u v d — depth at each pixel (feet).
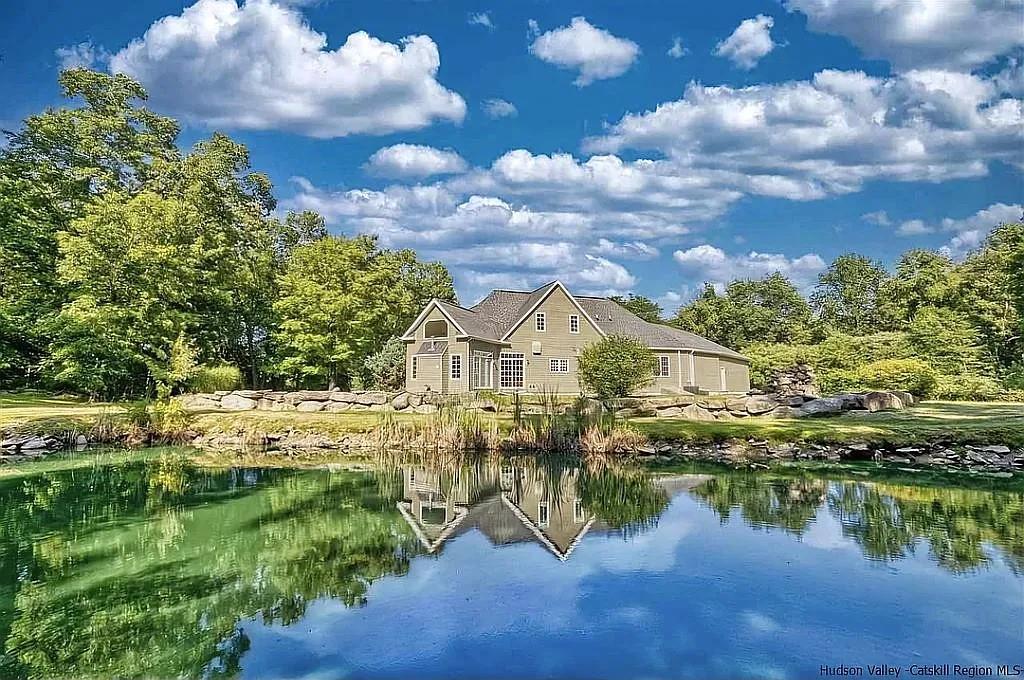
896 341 135.64
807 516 39.06
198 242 104.88
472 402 86.02
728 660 20.66
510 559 31.71
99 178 116.26
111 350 98.58
